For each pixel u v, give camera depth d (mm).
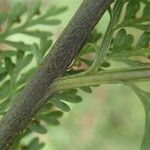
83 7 74
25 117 78
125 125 290
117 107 288
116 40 84
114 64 200
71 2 238
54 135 264
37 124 96
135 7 84
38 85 77
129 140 289
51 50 76
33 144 105
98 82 77
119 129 289
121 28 84
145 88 235
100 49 81
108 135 285
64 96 92
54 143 263
